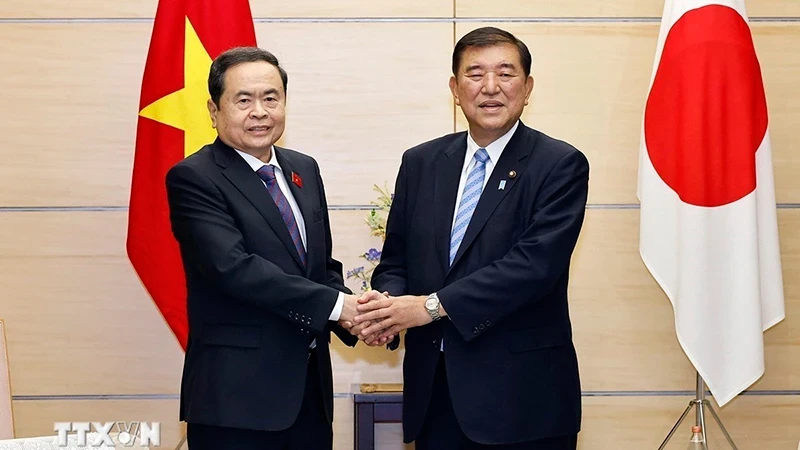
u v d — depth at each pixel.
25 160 3.99
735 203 3.64
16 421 4.02
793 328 4.07
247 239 2.74
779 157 4.03
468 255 2.82
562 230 2.75
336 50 4.00
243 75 2.79
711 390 3.65
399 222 3.09
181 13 3.71
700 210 3.64
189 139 3.67
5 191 3.99
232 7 3.73
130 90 4.00
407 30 4.00
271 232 2.76
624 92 4.01
